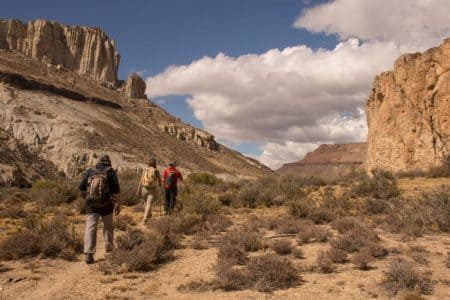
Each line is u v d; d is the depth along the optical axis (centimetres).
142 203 1772
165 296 665
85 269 825
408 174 3091
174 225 1154
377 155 4031
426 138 3538
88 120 16312
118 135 16425
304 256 889
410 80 3862
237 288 695
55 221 1074
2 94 14538
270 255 772
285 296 647
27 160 9538
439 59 3659
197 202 1482
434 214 1157
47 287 724
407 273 670
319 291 665
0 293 689
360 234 1008
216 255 911
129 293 682
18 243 915
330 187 2375
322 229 1070
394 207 1395
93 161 11894
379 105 4366
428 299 610
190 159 19250
